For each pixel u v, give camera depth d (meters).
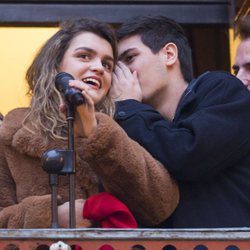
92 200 7.66
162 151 7.96
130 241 6.52
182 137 7.94
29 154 8.11
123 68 8.92
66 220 7.63
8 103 13.56
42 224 7.64
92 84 8.41
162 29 9.25
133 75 8.99
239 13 13.06
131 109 8.34
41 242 6.47
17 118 8.33
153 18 9.30
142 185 7.66
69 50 8.52
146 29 9.20
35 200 7.72
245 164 8.29
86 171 8.09
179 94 9.09
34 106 8.27
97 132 7.35
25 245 6.46
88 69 8.45
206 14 13.80
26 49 13.78
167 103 9.08
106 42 8.65
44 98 8.27
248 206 8.16
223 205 8.11
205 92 8.41
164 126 8.06
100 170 7.56
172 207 7.95
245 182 8.22
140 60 9.09
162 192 7.80
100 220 7.66
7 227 7.82
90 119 7.31
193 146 7.87
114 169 7.53
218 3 13.84
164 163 7.96
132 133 8.13
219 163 8.05
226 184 8.18
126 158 7.52
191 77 9.30
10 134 8.20
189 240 6.52
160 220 7.95
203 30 14.17
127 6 13.72
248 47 9.93
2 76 13.66
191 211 8.06
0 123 8.85
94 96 8.36
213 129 7.97
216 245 6.52
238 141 8.11
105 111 8.36
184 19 13.77
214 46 14.22
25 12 13.66
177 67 9.18
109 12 13.68
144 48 9.12
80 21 8.72
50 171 6.90
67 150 7.01
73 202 6.91
